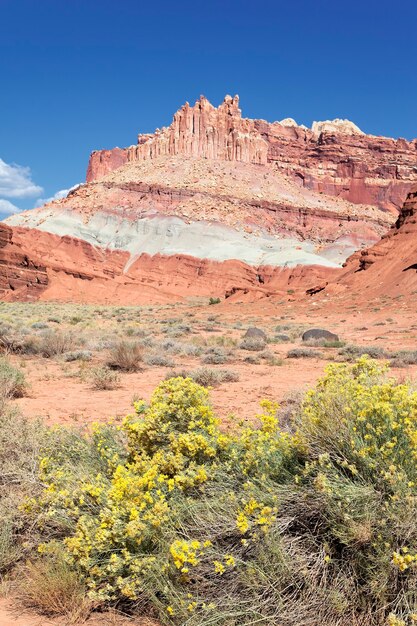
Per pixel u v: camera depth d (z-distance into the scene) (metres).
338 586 2.83
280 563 2.87
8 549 3.71
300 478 3.26
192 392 4.44
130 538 3.27
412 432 3.09
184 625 2.81
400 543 2.83
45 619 3.12
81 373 13.59
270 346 24.59
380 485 3.03
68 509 3.69
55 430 4.98
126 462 4.26
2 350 17.97
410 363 16.05
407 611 2.62
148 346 21.50
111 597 3.15
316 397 3.82
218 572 3.01
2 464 4.64
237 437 4.23
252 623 2.76
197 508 3.37
